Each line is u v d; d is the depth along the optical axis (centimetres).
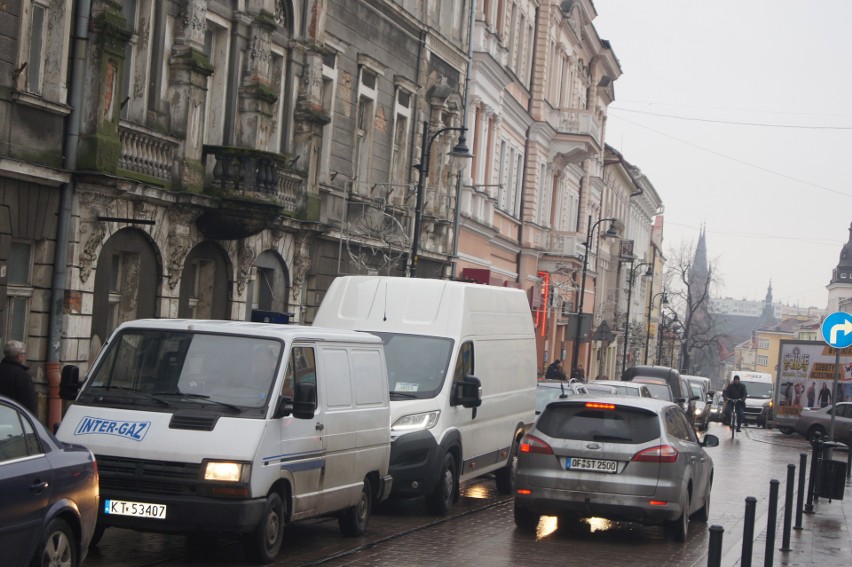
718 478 2706
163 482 1227
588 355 7725
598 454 1612
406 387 1784
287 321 1925
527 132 5684
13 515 944
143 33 2269
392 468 1692
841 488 2073
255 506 1238
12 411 998
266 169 2472
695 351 15975
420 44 3800
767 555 1386
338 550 1413
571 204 7012
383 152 3566
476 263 4750
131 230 2219
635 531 1756
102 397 1299
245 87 2608
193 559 1296
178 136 2344
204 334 1343
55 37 1972
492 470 2039
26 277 1978
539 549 1522
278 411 1298
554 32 6000
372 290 1914
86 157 2028
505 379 2102
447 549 1475
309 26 2936
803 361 5178
